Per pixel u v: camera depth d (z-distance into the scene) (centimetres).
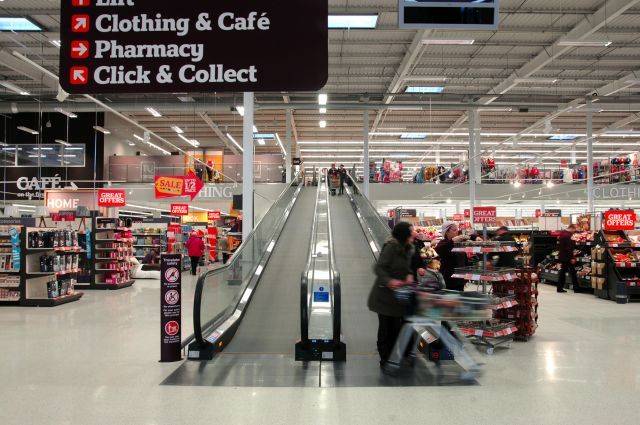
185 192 1523
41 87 1883
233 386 423
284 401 383
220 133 2567
